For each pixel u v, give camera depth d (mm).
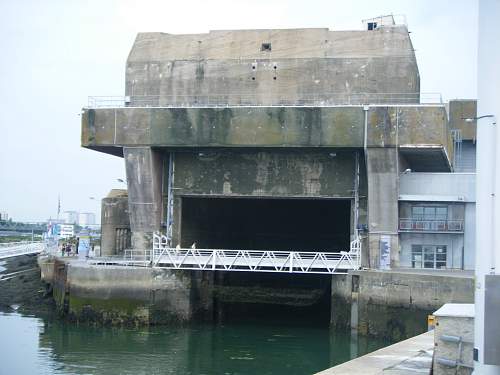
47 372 29281
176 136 45406
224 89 47875
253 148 45656
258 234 62188
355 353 34625
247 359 33031
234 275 56219
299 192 46781
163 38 49250
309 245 61969
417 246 45031
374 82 46281
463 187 44875
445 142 43969
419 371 12484
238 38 48250
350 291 40312
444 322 12195
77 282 42188
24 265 81688
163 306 42094
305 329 42250
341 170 46250
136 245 47094
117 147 47438
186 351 34594
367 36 46844
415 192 45438
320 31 47500
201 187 48000
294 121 43969
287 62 47250
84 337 37844
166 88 48594
